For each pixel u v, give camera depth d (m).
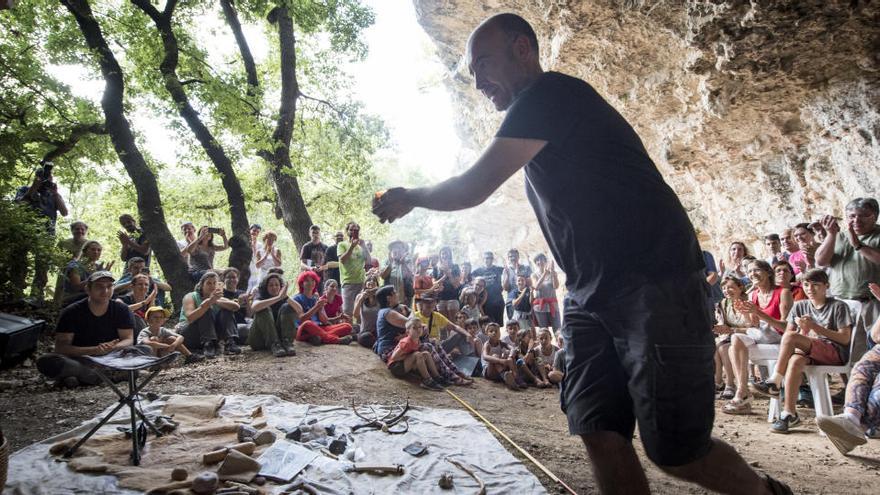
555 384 6.96
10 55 10.68
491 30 1.84
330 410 4.63
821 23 7.20
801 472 3.66
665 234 1.65
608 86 11.09
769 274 5.95
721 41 8.00
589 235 1.69
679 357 1.60
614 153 1.67
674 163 11.52
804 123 8.85
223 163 10.74
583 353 1.81
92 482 2.97
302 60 15.02
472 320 7.73
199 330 6.55
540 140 1.65
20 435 3.83
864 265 5.16
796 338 4.86
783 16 7.23
